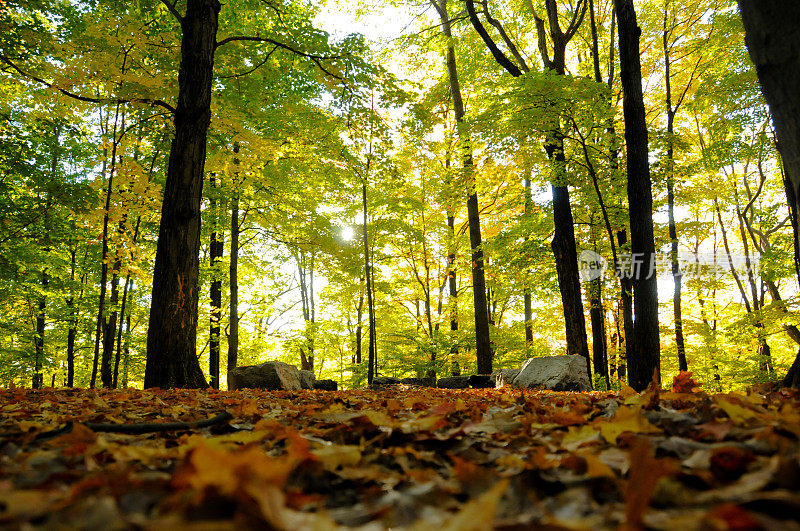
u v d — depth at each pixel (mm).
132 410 3508
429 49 16969
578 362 10250
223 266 15508
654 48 15477
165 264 7176
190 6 7812
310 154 12953
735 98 13594
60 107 9836
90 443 1840
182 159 7406
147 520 852
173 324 7078
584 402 3691
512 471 1355
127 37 9055
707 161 14008
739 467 1184
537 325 20203
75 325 16188
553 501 1087
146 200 10242
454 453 1753
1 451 1732
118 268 11250
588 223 13320
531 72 10211
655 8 15031
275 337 19812
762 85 2490
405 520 1003
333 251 14688
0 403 3988
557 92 9594
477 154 15336
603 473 1186
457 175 13992
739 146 13758
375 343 17938
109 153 10406
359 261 15539
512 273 14984
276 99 11930
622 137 10992
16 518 835
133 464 1478
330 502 1200
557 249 12445
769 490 989
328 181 14180
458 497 1209
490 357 15461
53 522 781
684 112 18219
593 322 13586
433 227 19391
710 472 1192
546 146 11922
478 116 10812
